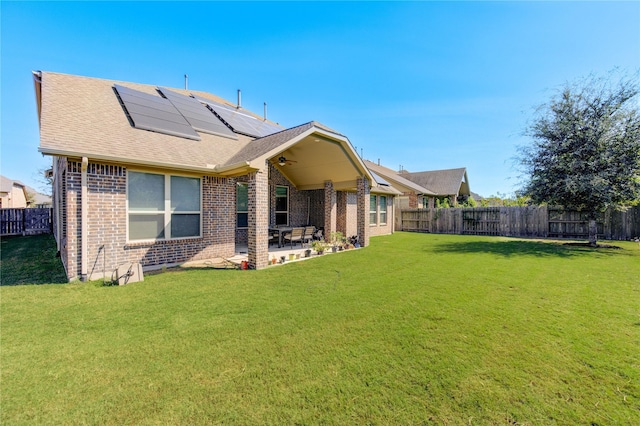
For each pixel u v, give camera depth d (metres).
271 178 14.08
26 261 9.30
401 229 23.58
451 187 32.41
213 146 10.33
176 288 6.30
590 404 2.61
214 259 9.71
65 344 3.77
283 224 14.91
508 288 6.20
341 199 16.19
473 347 3.64
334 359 3.39
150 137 8.83
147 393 2.79
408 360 3.35
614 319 4.48
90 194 7.19
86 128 7.72
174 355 3.50
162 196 8.59
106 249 7.46
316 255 10.71
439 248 12.48
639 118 11.25
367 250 11.99
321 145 11.46
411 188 26.73
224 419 2.45
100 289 6.21
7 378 3.03
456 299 5.48
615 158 11.73
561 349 3.58
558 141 12.78
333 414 2.50
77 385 2.92
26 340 3.88
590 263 8.88
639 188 11.45
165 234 8.64
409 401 2.66
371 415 2.49
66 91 9.21
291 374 3.09
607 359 3.35
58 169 10.13
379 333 4.05
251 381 2.98
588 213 13.30
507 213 18.31
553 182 12.83
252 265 8.39
